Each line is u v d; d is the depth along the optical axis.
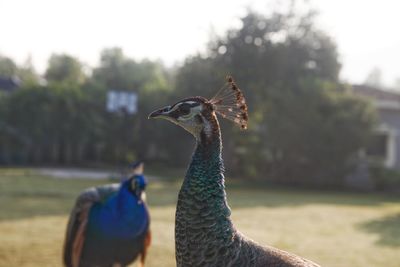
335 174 22.92
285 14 26.89
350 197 20.16
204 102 2.98
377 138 24.97
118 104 28.14
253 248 3.02
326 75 27.89
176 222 2.96
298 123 22.70
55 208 13.27
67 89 29.31
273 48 26.47
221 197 2.93
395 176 23.06
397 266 8.28
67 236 6.20
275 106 23.92
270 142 23.77
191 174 2.94
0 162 28.61
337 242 10.24
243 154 26.53
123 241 5.91
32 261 7.81
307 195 20.03
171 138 30.59
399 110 26.56
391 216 14.57
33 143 29.36
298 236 10.77
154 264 7.86
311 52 27.50
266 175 25.31
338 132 22.08
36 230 10.24
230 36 26.91
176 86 29.20
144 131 31.11
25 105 28.77
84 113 29.67
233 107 3.09
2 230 10.18
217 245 2.87
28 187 17.78
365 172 23.62
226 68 26.88
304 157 23.31
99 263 6.07
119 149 30.81
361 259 8.72
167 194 17.47
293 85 25.91
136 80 37.50
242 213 13.90
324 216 13.98
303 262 3.07
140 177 5.94
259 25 26.66
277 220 12.89
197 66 27.75
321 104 22.95
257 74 26.61
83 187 18.33
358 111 22.48
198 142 2.98
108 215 5.81
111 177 22.25
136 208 5.88
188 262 2.91
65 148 30.48
